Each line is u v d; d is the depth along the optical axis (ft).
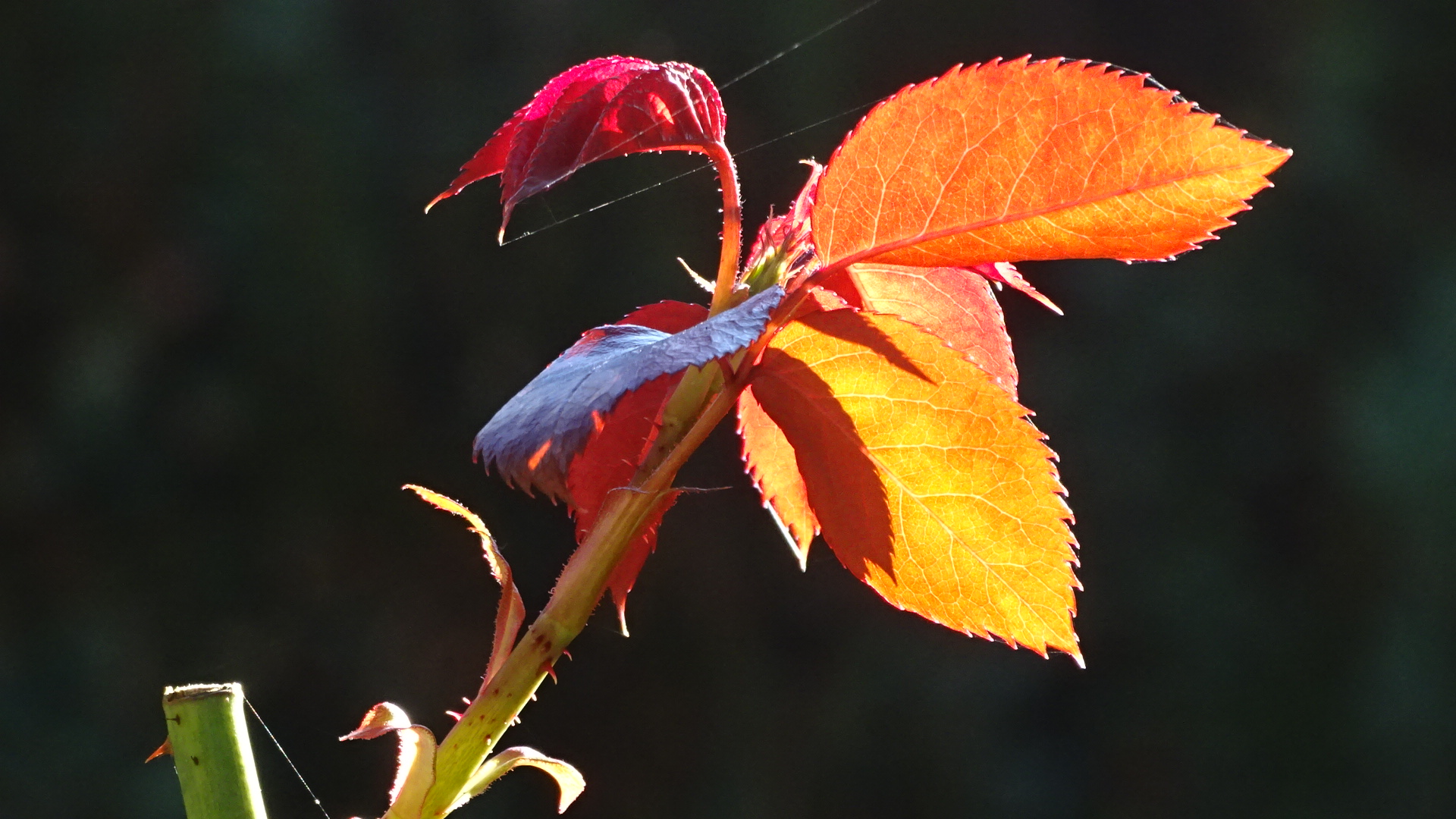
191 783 1.43
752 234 8.16
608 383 1.41
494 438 1.42
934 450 1.50
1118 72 1.46
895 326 1.48
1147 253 1.47
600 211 8.32
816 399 1.50
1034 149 1.47
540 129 1.49
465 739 1.44
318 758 8.11
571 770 1.45
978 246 1.48
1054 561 1.50
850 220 1.48
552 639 1.44
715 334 1.42
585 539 1.48
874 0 8.55
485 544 1.45
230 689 1.44
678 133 1.48
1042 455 1.50
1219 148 1.45
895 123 1.47
